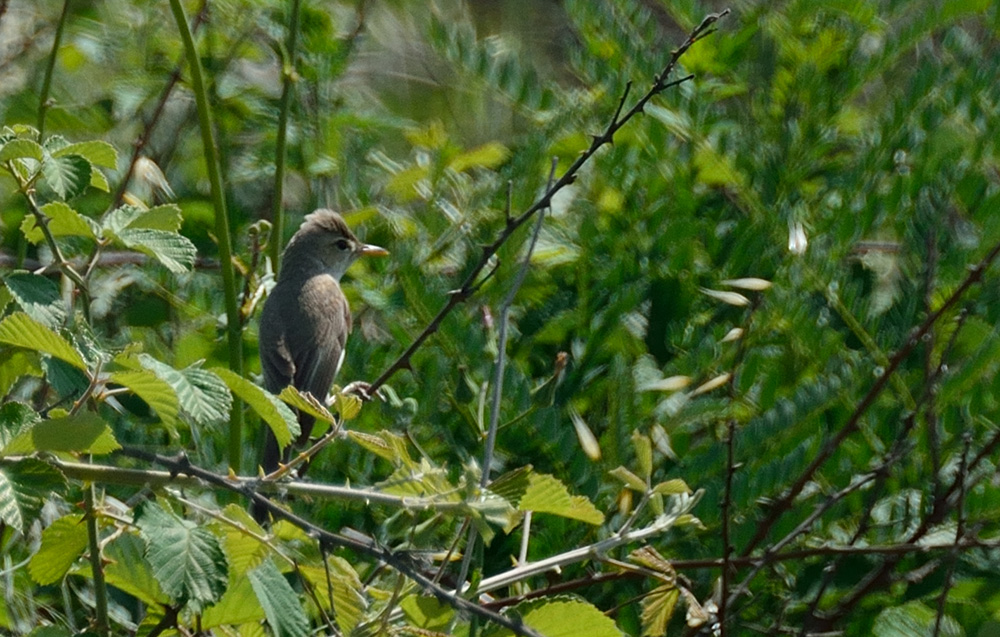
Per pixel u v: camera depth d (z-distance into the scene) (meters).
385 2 14.14
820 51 11.71
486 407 9.42
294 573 7.74
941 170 10.51
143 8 12.73
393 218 11.77
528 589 8.21
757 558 8.19
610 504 9.15
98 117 12.16
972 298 10.00
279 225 9.23
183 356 10.48
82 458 7.38
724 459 8.97
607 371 10.05
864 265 10.81
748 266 10.56
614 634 6.14
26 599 8.21
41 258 10.67
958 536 7.87
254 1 12.33
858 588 8.42
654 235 10.79
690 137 11.29
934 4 11.63
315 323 11.30
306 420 9.17
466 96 14.04
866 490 9.08
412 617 6.22
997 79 11.12
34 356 6.65
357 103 13.57
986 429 9.32
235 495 8.07
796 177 11.05
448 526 8.85
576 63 12.26
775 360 9.86
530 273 10.76
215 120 12.40
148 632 6.54
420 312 10.26
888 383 9.56
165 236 6.57
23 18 12.82
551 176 7.91
